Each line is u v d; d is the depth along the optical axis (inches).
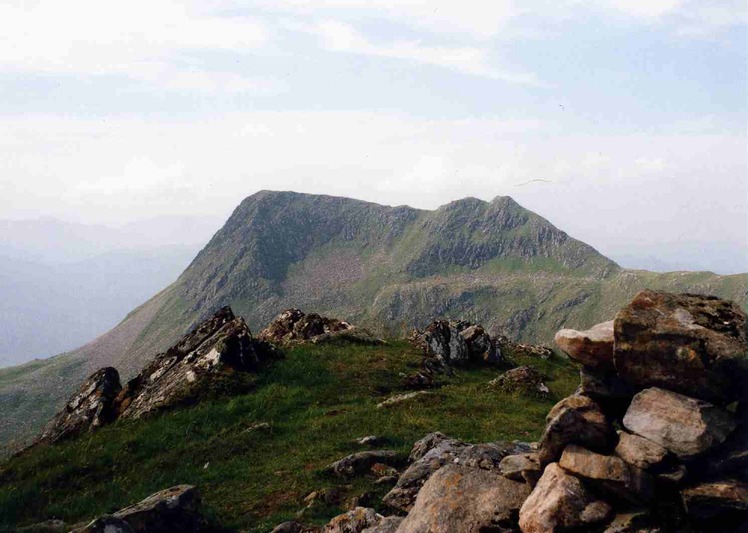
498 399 1307.8
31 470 896.9
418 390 1350.9
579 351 416.2
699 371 361.7
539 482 396.8
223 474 837.2
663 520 350.0
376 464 783.7
